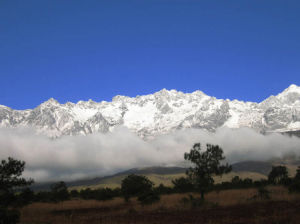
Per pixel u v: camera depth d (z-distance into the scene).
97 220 46.47
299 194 64.38
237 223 37.28
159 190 126.19
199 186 65.81
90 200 111.81
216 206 56.69
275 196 63.19
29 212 63.88
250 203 56.91
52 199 109.00
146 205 66.88
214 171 65.38
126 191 102.62
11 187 61.03
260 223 36.03
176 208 57.31
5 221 39.06
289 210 44.12
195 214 47.41
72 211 64.88
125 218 47.34
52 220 48.34
